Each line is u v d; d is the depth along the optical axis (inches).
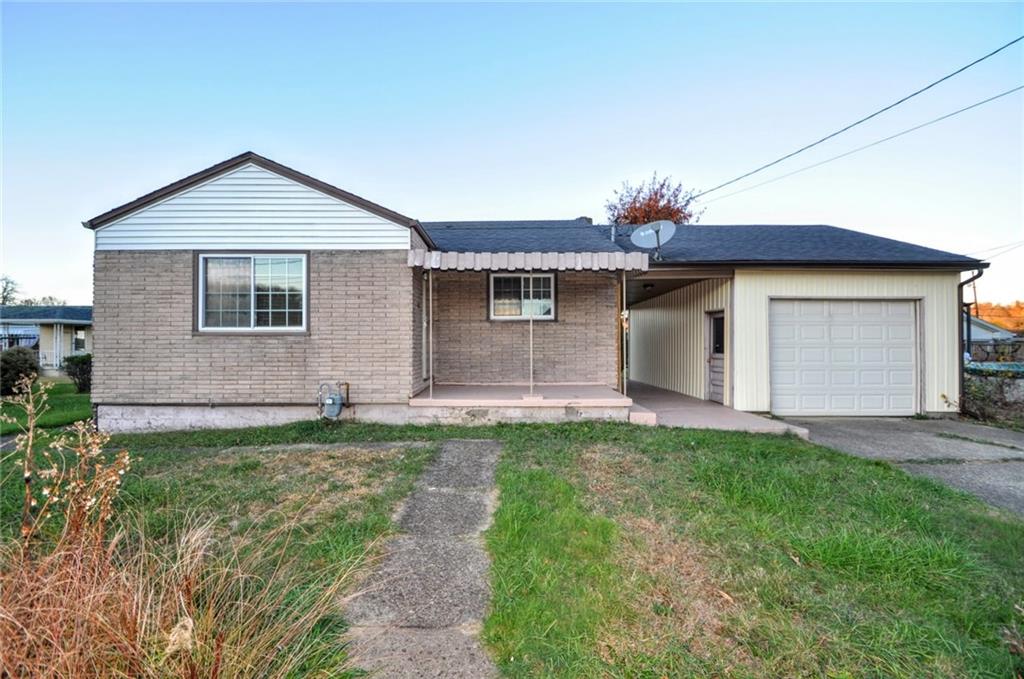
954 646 98.7
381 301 318.0
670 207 1030.4
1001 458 265.9
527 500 172.9
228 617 91.4
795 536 146.9
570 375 390.3
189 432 302.0
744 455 243.9
